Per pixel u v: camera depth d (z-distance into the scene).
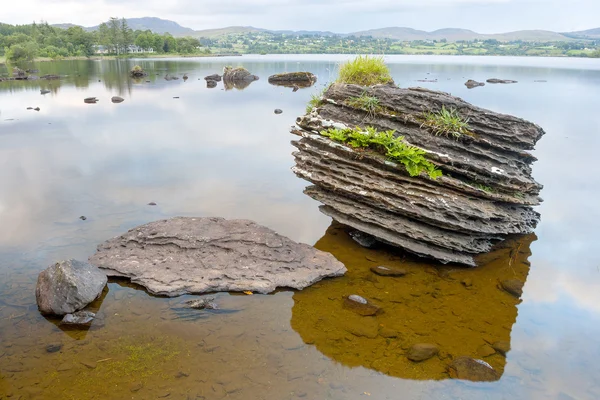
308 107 14.72
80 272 9.29
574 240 13.00
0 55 116.44
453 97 12.91
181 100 38.31
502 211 12.11
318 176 12.82
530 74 67.06
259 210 14.43
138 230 11.44
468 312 9.30
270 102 37.09
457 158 11.81
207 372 7.22
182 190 16.03
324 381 7.13
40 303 8.78
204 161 19.86
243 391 6.82
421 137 12.23
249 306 9.17
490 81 53.97
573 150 22.84
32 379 6.96
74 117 29.78
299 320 8.77
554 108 34.56
